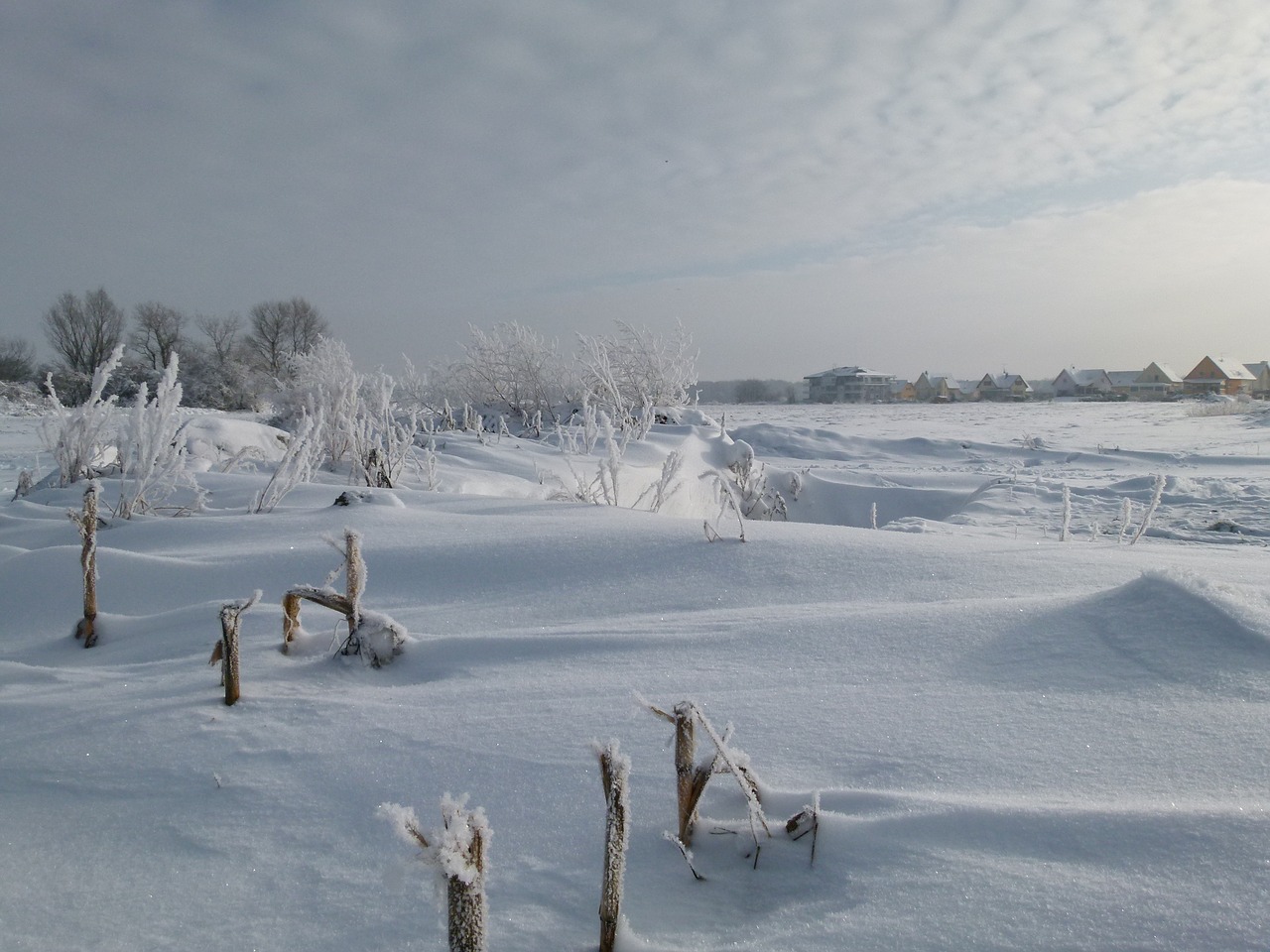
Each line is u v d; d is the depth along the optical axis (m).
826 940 1.23
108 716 2.21
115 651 3.09
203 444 9.66
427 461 8.96
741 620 2.93
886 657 2.46
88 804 1.76
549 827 1.60
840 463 19.16
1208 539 7.95
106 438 7.77
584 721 2.07
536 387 17.95
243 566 4.18
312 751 1.95
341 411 9.81
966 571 3.82
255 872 1.50
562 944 1.27
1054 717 1.96
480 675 2.52
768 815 1.62
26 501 6.70
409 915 1.36
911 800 1.56
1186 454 17.91
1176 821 1.40
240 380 44.94
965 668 2.33
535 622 3.38
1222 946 1.13
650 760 1.86
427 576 4.05
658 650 2.65
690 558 4.14
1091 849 1.37
